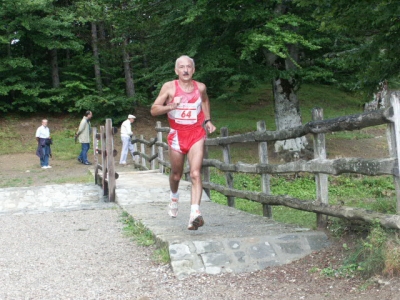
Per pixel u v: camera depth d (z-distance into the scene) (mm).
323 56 15961
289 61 16547
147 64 27125
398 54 8102
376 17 7516
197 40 15609
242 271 4734
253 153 19000
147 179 11672
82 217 8109
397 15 7219
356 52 8625
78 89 25328
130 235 6512
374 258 4156
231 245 5047
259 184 13117
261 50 17078
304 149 17453
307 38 15227
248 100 28188
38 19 24078
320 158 5500
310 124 5543
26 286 4648
